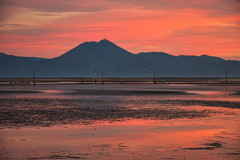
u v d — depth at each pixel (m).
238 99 56.94
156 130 24.34
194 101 52.88
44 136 22.16
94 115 34.03
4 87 114.06
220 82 176.00
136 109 40.16
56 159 16.33
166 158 16.33
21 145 19.45
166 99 57.41
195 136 21.77
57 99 57.22
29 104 47.25
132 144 19.53
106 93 76.62
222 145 18.97
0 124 27.59
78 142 20.20
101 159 16.22
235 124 27.14
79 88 104.75
